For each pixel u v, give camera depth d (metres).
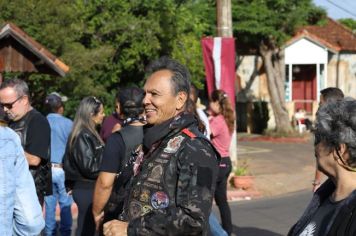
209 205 3.46
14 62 11.60
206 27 22.89
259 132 28.78
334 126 2.82
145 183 3.61
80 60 15.91
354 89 32.28
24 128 6.42
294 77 31.94
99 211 5.41
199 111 8.17
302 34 29.91
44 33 15.20
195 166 3.49
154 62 3.88
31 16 15.27
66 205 8.43
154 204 3.56
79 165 6.50
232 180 13.80
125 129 5.45
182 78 3.76
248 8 24.44
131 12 18.22
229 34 13.91
